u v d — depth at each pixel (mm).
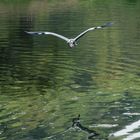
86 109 22062
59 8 73188
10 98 23797
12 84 26562
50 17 60156
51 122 20453
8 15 64750
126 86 25938
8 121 20500
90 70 30047
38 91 25031
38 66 31672
